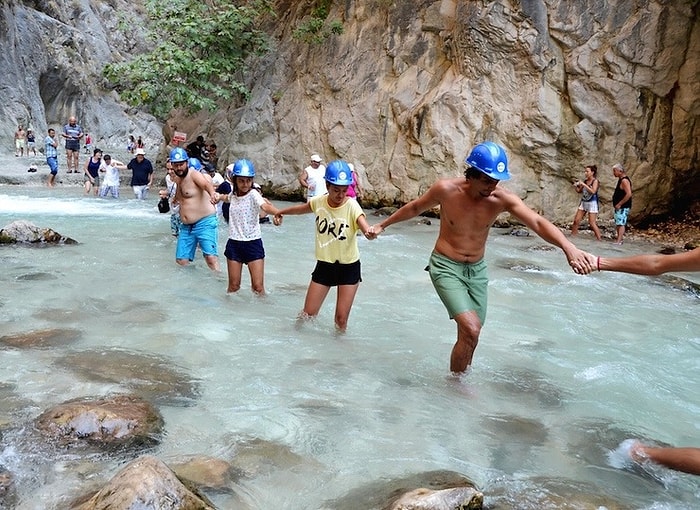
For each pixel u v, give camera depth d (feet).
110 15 139.13
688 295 26.71
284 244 35.65
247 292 23.47
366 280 26.89
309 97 60.59
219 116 68.54
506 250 36.88
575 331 20.65
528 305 23.88
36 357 15.65
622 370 16.81
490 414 13.71
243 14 64.28
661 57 47.14
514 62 49.83
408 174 53.47
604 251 38.63
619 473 11.28
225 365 15.85
